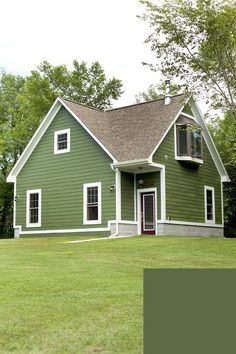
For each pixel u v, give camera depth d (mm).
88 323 6574
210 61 18750
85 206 24078
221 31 18062
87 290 8703
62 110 25797
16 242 20938
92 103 41688
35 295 8250
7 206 40438
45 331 6246
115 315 6953
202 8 17859
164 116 24828
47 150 26172
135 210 23781
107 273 10961
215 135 32750
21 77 42438
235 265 12922
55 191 25516
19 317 6832
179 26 18406
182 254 15016
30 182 26750
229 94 18906
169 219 23312
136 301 7770
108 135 25031
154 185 23438
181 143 24656
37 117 38031
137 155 22609
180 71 19094
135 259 14062
